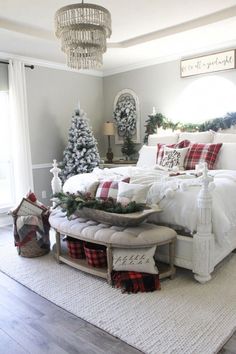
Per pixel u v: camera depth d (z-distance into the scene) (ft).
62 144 18.07
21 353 5.97
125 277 8.20
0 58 14.99
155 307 7.35
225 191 9.24
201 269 8.27
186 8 11.18
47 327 6.79
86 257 9.37
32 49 14.65
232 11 11.35
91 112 19.61
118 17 11.82
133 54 16.08
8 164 16.03
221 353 5.76
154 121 16.70
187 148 13.21
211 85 15.21
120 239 8.05
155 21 12.35
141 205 8.54
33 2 10.30
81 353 5.90
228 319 6.78
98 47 9.06
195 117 15.92
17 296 8.22
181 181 9.23
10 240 12.94
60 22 8.41
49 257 10.78
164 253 9.08
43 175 17.20
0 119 15.64
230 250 9.82
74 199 9.21
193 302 7.50
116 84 19.31
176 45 14.74
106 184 9.67
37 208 10.93
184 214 8.55
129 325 6.70
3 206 15.65
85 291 8.29
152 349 5.91
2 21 11.79
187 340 6.13
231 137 13.23
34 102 16.56
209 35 13.38
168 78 16.76
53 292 8.31
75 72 18.47
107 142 20.31
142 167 13.50
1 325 6.91
